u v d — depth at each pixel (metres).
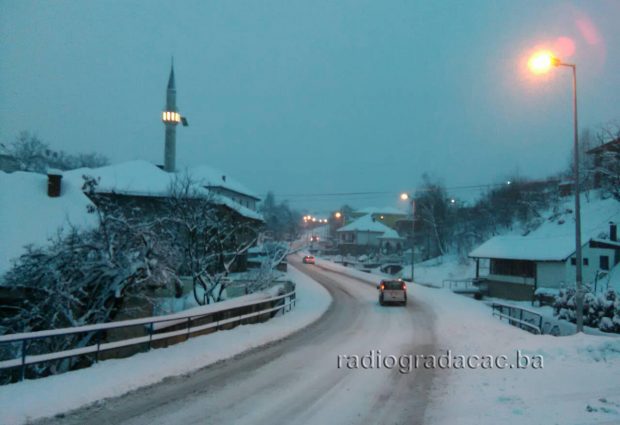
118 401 8.52
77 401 8.28
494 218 71.25
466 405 8.59
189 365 11.41
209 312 14.82
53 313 13.94
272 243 39.31
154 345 14.07
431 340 16.36
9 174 21.84
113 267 14.09
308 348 14.48
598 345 12.48
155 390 9.31
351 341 15.96
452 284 56.66
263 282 26.02
